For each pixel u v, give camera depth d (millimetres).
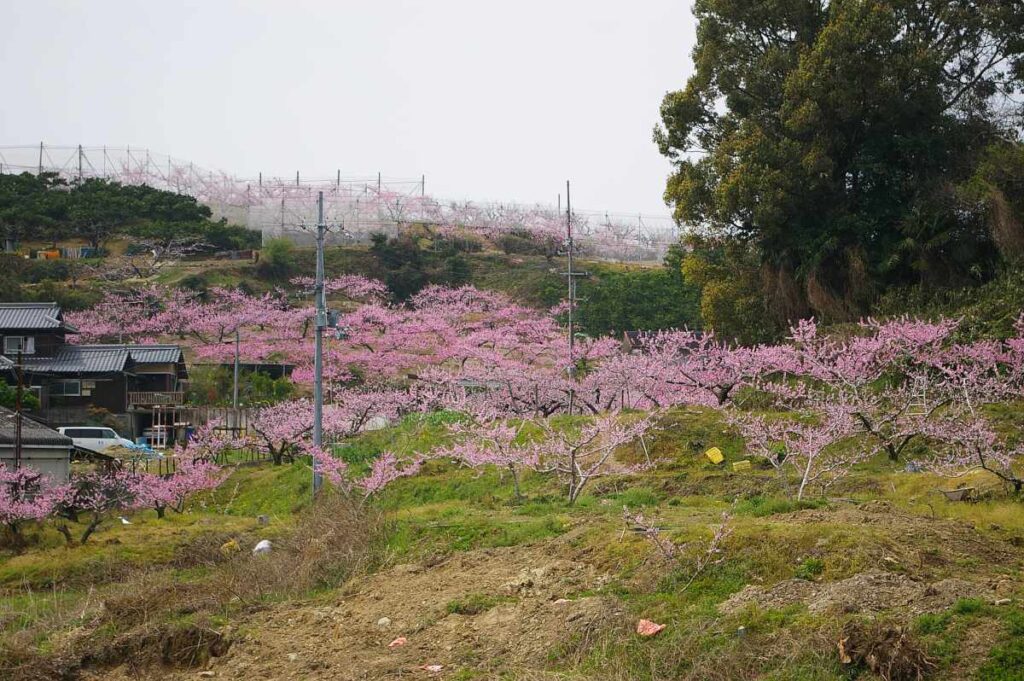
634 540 13305
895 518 13078
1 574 20375
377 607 13594
